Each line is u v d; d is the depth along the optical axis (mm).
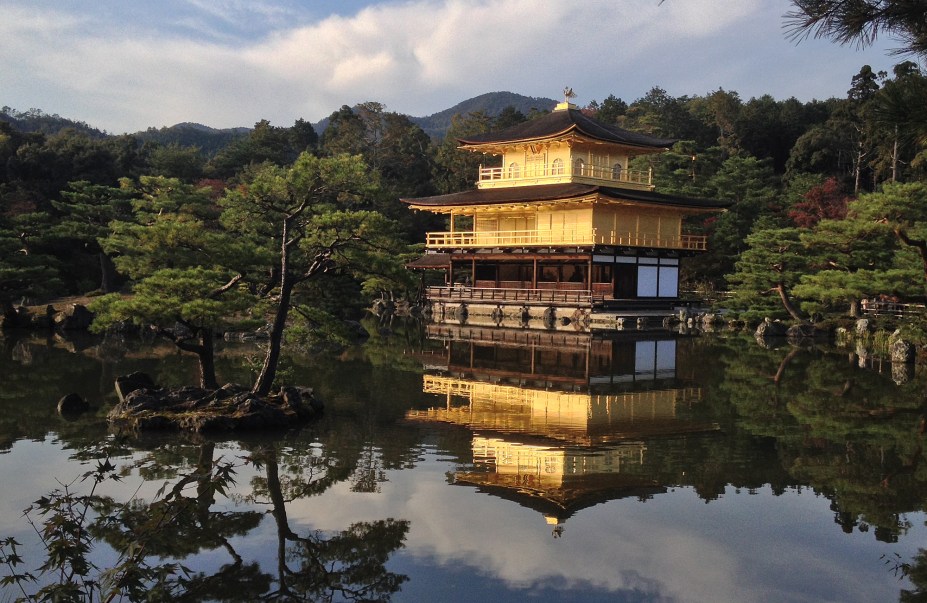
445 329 54906
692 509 15242
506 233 66188
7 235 49938
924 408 25328
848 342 45375
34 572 11867
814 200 76500
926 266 25047
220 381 28281
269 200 23438
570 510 15125
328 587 11648
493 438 20812
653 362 36938
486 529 14125
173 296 21531
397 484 16672
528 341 46719
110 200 60406
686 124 123250
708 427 22406
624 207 63062
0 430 20828
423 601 11250
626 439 20891
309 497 15766
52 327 49719
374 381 30297
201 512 14797
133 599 9133
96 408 23828
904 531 14172
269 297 24953
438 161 114750
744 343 45656
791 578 12156
